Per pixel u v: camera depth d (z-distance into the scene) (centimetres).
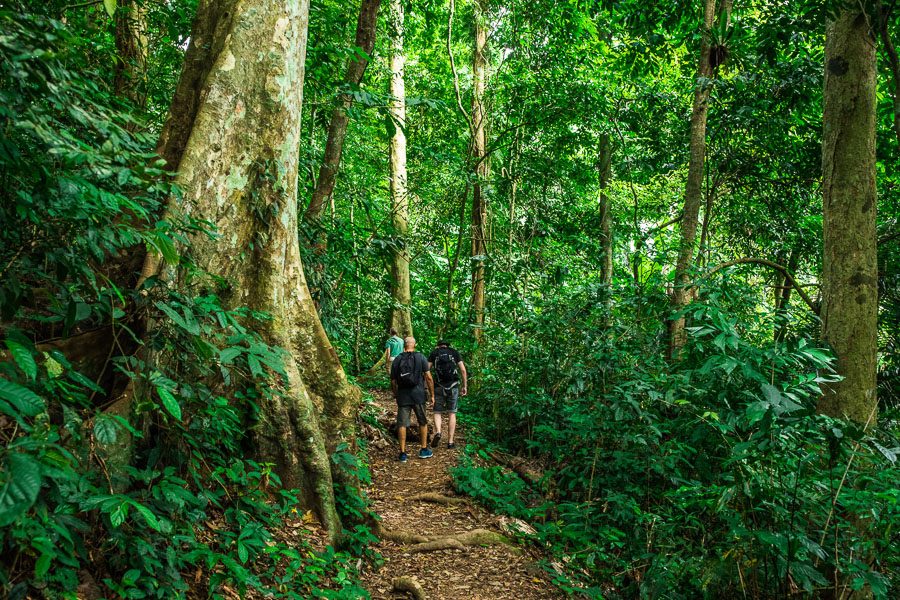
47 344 268
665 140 1120
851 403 496
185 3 568
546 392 805
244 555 293
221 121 368
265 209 389
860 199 520
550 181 1457
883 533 321
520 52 1308
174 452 311
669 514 443
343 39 750
